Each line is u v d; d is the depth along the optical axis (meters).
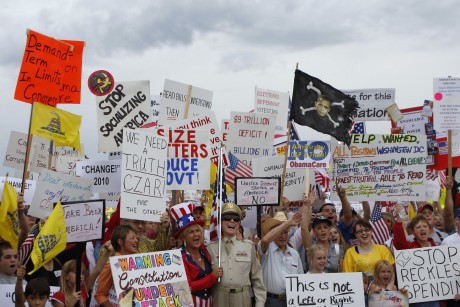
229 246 8.41
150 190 8.84
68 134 9.95
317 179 13.91
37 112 9.62
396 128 13.60
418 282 8.76
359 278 8.36
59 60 9.96
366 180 11.26
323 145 13.74
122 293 7.45
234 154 13.17
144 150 8.84
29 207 10.64
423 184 11.12
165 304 7.64
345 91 13.60
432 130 13.13
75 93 10.34
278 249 8.82
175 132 10.27
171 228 8.98
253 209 11.45
